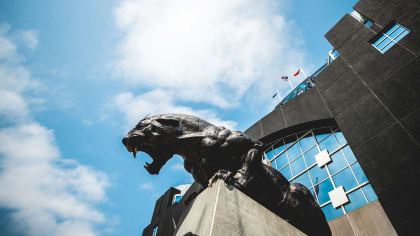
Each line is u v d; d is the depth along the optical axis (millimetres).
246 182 3480
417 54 9125
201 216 2605
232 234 2320
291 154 12633
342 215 8453
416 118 7926
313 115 11984
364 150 8766
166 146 4332
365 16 12055
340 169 9969
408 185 7070
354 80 10820
